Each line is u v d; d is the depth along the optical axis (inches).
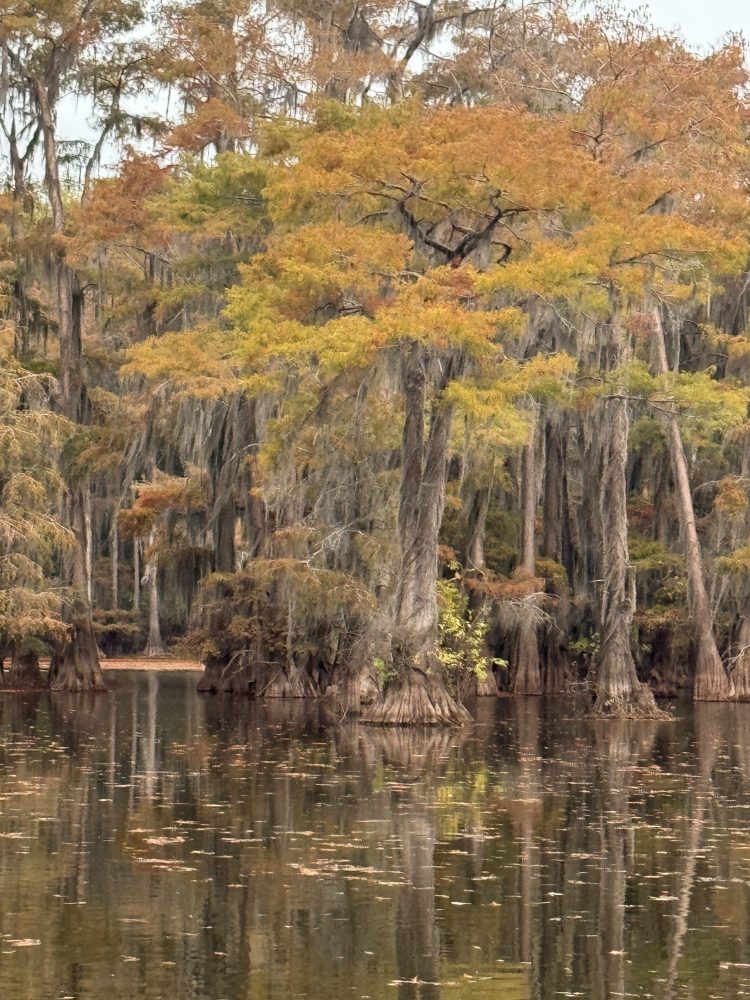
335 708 1424.7
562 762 965.8
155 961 454.6
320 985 435.2
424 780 853.2
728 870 595.2
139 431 1588.3
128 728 1188.5
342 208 1232.8
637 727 1286.9
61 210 1770.4
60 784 812.6
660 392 1389.0
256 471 1563.7
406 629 1245.7
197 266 1616.6
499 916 515.8
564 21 1581.0
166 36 1785.2
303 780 844.6
